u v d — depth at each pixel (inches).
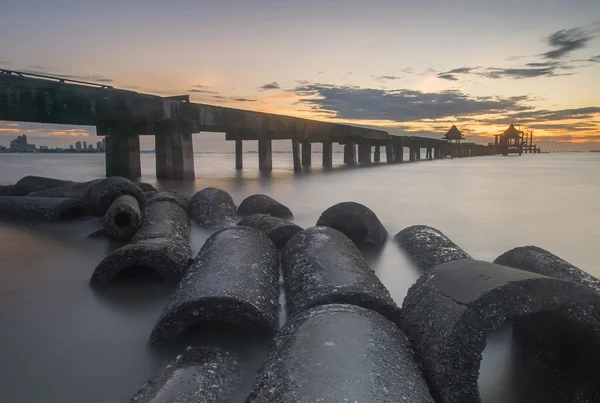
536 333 148.3
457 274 143.6
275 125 1034.1
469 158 3110.2
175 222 331.3
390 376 109.7
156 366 158.9
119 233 333.1
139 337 180.1
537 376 146.6
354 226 334.0
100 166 1438.2
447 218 487.5
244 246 223.1
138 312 204.8
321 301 166.1
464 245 363.6
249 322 164.6
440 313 131.5
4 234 356.8
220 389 133.3
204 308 163.5
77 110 621.0
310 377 105.8
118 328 188.9
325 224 332.5
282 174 1109.7
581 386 131.8
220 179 920.9
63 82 611.2
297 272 202.4
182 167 802.2
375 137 1667.1
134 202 363.9
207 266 196.7
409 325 145.2
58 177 966.4
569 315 123.4
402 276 260.5
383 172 1257.4
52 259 290.5
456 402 120.2
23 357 165.2
